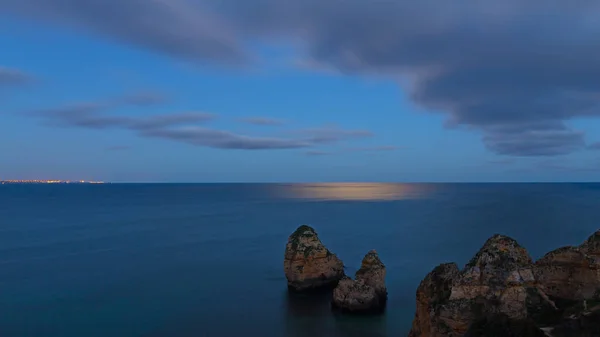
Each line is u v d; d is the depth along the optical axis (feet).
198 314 172.45
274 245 341.21
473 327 85.20
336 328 155.22
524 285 89.45
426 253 291.17
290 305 182.09
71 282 225.15
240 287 213.05
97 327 158.92
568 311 84.74
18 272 248.11
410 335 109.29
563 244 301.02
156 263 272.92
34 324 161.89
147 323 162.50
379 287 178.70
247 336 149.38
